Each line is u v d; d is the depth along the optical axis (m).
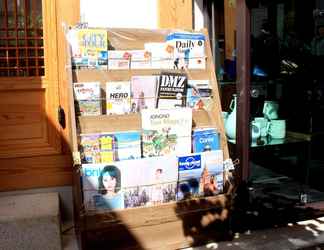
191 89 2.78
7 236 2.55
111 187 2.46
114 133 2.53
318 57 3.42
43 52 2.99
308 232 2.96
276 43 3.26
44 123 3.00
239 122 2.90
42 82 2.96
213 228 2.75
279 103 3.34
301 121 3.44
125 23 3.07
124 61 2.67
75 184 2.58
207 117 2.81
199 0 3.31
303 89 3.41
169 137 2.62
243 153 2.92
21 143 2.97
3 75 2.96
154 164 2.54
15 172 2.96
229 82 3.26
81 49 2.56
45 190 3.03
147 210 2.53
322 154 3.57
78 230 2.59
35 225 2.58
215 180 2.72
